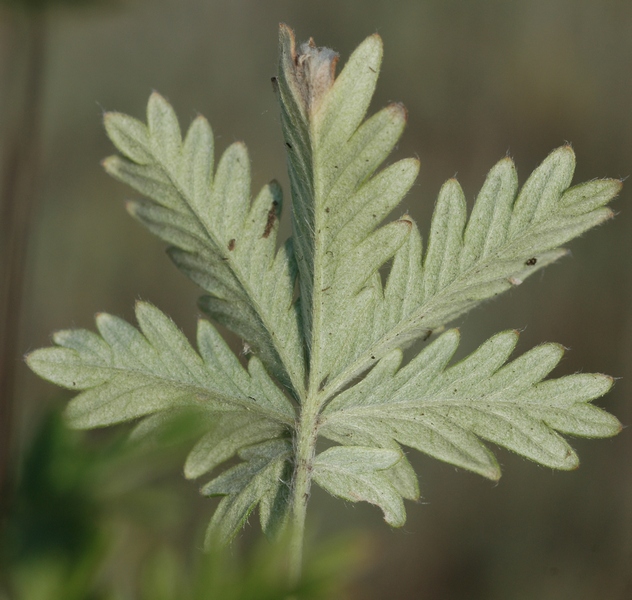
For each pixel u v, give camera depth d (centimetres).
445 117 63
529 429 30
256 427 30
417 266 31
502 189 31
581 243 60
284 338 30
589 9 64
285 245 31
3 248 35
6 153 36
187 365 30
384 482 30
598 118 63
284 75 29
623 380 58
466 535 54
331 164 30
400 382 30
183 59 59
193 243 30
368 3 64
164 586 18
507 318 58
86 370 30
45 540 17
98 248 53
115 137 30
